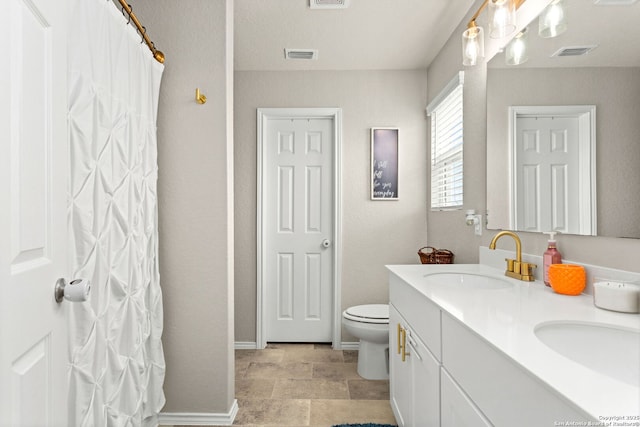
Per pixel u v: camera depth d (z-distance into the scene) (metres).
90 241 1.22
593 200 1.26
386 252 3.17
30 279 0.76
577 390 0.61
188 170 1.95
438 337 1.26
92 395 1.24
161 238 1.95
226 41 1.95
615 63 1.16
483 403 0.92
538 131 1.56
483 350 0.91
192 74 1.95
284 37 2.61
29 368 0.76
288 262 3.27
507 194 1.82
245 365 2.79
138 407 1.57
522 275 1.58
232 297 2.07
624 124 1.14
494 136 1.94
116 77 1.40
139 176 1.62
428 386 1.37
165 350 1.96
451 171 2.66
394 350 1.96
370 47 2.77
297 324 3.26
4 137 0.68
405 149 3.17
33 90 0.78
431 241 3.04
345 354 3.03
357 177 3.17
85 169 1.21
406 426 1.68
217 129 1.95
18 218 0.72
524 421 0.74
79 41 1.17
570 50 1.37
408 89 3.17
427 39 2.65
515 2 1.72
